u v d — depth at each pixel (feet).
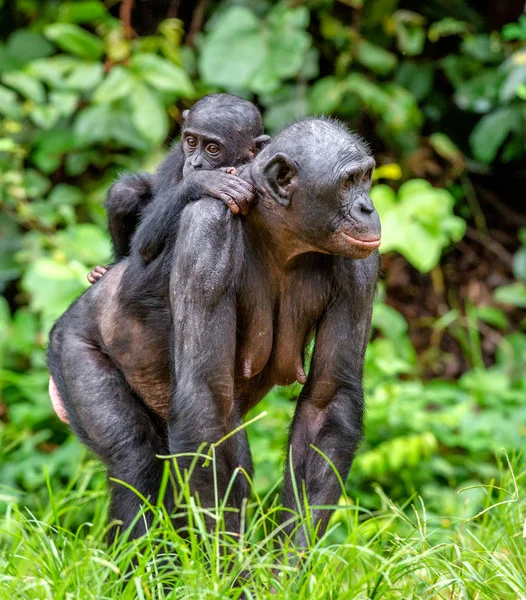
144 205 31.14
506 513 28.50
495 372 49.47
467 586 23.97
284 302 24.73
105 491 30.53
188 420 23.04
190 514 21.81
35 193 50.57
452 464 46.09
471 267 60.64
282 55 51.67
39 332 48.06
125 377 27.04
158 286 25.44
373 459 41.78
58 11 55.62
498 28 60.39
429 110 59.62
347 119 55.67
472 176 62.90
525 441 43.91
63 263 45.47
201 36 58.18
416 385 45.55
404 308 59.00
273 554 23.45
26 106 50.93
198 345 23.04
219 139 29.45
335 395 24.80
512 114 54.29
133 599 21.76
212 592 20.52
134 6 59.11
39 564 23.90
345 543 22.80
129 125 52.19
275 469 40.57
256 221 23.75
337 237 22.91
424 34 60.13
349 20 57.00
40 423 45.42
